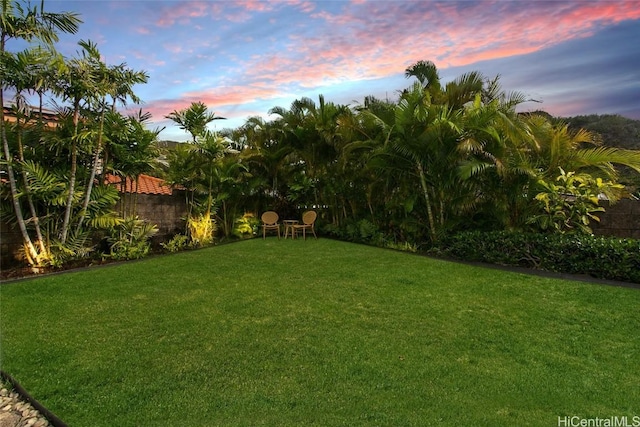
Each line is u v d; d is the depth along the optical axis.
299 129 10.86
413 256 7.49
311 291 5.15
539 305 4.44
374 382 2.78
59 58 6.12
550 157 7.26
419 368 2.99
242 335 3.66
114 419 2.36
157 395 2.62
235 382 2.79
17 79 5.96
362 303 4.61
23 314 4.24
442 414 2.39
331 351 3.29
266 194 12.30
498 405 2.50
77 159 7.32
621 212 7.24
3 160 6.10
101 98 6.91
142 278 5.89
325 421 2.32
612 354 3.24
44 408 2.47
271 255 7.89
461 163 7.10
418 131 7.57
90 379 2.84
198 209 10.08
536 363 3.09
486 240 6.85
